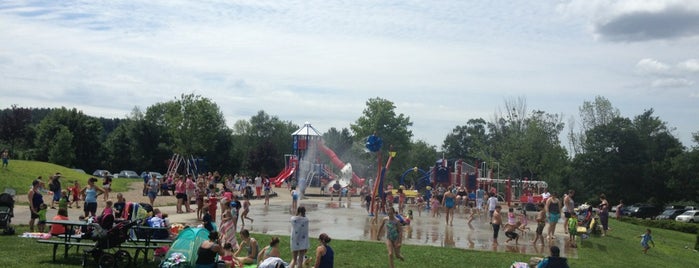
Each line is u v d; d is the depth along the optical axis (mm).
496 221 24047
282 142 141750
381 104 83875
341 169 68312
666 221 54125
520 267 15430
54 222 14875
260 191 50188
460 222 33031
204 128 72562
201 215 27672
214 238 13766
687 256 31812
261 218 30312
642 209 73000
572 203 27672
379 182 35812
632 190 82250
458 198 45562
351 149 92250
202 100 72938
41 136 90000
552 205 24250
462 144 157125
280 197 52906
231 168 102375
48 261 15023
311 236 23266
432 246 21641
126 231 14742
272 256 14758
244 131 145000
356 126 85375
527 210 44062
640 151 83250
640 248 27531
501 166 74625
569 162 84250
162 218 17031
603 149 84312
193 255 13438
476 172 59438
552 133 74125
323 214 35219
